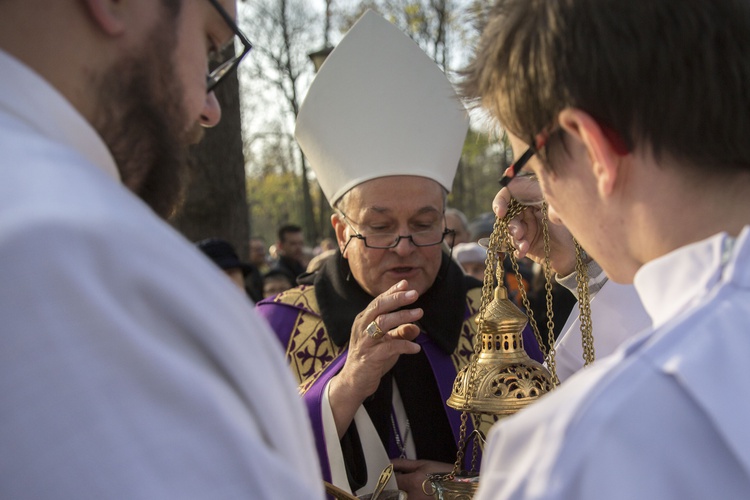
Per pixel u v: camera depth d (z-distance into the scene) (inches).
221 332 24.6
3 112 25.7
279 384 27.5
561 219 33.6
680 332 25.2
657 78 27.3
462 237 175.2
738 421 23.0
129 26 29.6
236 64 40.2
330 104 76.9
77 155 25.5
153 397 22.0
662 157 28.0
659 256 29.1
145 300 23.2
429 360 76.9
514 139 36.6
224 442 22.6
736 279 26.1
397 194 74.4
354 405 65.9
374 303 65.1
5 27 27.8
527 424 25.8
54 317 21.2
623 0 28.2
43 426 20.7
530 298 147.4
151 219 25.3
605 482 23.0
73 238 21.9
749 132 27.3
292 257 271.3
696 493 22.9
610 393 24.2
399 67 76.4
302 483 24.7
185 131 33.4
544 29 29.6
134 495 20.8
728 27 27.5
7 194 22.8
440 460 74.0
